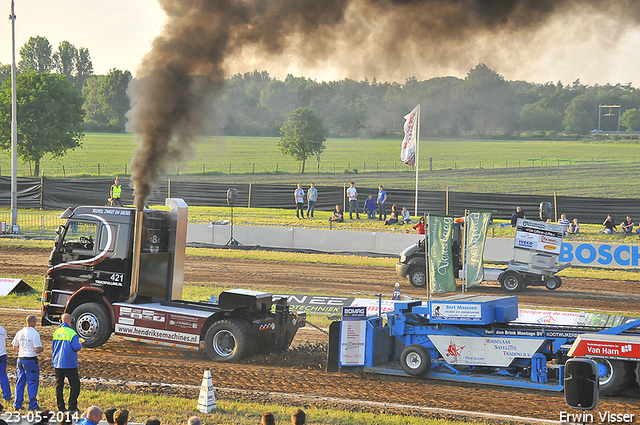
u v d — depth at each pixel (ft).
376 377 54.34
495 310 53.42
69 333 42.91
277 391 49.49
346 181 339.16
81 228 61.46
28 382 43.19
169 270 63.57
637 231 157.58
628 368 47.91
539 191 312.09
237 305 57.06
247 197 199.72
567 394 32.71
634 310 86.53
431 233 85.20
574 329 50.72
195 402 45.50
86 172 350.64
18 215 162.81
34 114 266.57
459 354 53.42
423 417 43.47
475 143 504.43
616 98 556.10
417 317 55.77
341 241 136.15
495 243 126.93
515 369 54.13
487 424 42.19
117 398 45.83
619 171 390.42
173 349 62.80
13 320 72.49
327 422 41.75
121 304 59.82
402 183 335.26
